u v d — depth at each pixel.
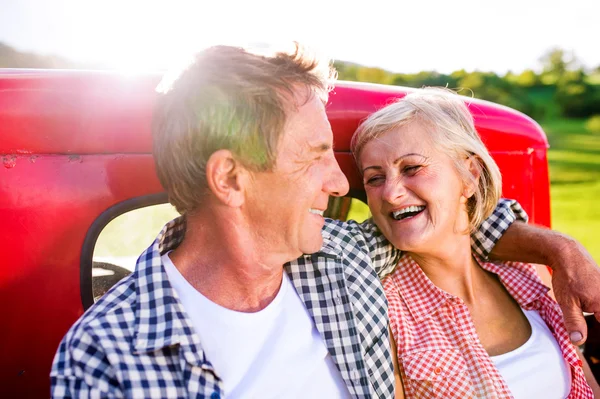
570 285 1.55
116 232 1.46
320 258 1.45
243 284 1.30
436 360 1.52
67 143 1.39
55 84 1.39
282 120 1.19
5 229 1.35
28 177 1.36
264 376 1.27
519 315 1.69
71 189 1.40
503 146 1.87
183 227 1.38
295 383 1.31
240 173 1.20
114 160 1.43
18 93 1.35
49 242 1.38
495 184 1.62
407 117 1.53
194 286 1.29
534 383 1.57
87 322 1.17
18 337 1.38
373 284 1.50
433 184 1.52
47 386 1.42
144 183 1.46
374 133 1.56
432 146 1.53
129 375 1.14
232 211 1.23
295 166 1.22
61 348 1.17
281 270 1.40
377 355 1.44
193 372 1.19
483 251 1.72
